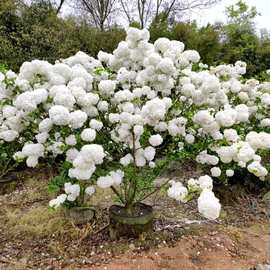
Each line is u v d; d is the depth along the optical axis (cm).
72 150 278
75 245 316
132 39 304
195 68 346
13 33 936
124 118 279
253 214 402
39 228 335
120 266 288
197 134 319
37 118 289
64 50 952
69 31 1077
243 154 272
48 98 279
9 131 303
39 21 1066
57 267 288
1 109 313
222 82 427
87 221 350
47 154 322
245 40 1163
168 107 297
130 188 335
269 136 292
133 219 318
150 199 416
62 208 359
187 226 356
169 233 336
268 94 446
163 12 1639
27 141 322
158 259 297
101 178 283
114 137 302
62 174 303
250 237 348
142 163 297
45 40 937
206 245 321
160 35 1134
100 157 254
